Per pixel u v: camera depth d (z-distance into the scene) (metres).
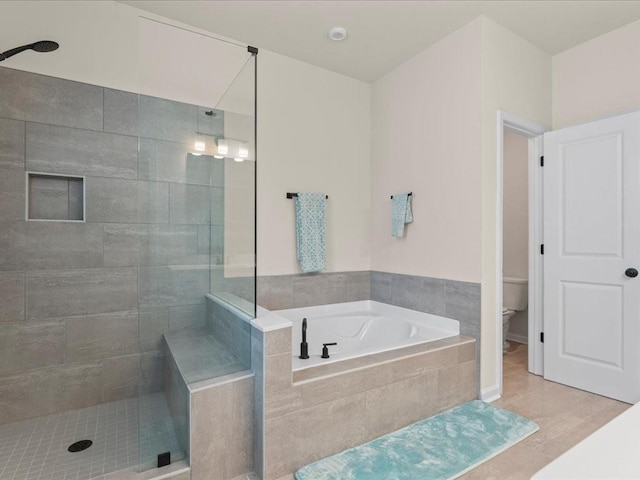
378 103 3.44
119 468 1.71
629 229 2.42
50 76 2.24
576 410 2.35
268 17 2.52
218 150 2.50
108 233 2.40
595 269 2.59
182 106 2.59
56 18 2.25
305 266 3.03
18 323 2.19
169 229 2.52
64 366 2.31
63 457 1.81
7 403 2.17
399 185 3.20
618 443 0.76
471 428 2.12
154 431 1.93
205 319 2.53
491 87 2.56
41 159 2.22
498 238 2.61
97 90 2.36
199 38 2.65
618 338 2.47
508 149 4.09
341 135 3.35
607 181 2.53
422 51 2.96
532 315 3.04
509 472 1.72
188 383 1.74
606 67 2.73
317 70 3.22
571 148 2.73
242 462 1.79
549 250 2.85
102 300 2.40
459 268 2.66
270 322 1.80
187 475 1.65
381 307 3.36
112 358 2.43
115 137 2.42
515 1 2.35
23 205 2.19
